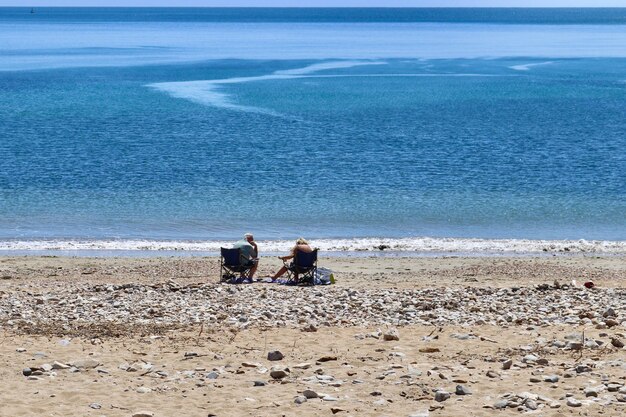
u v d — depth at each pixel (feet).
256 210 123.24
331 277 78.13
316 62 426.10
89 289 71.00
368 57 469.98
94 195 132.05
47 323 56.90
